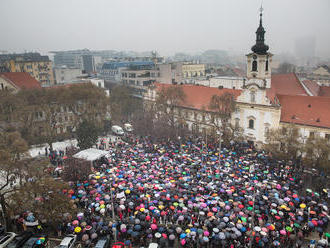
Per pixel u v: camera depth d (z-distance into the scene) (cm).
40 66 15812
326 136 6041
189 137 7512
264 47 6550
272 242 3481
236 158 5884
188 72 18838
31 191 3675
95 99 8262
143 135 8050
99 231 3622
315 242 3538
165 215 3906
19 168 3797
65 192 4316
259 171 5100
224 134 6988
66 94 7800
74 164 4972
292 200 4169
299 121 6406
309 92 8231
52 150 6975
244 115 7281
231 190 4319
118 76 18338
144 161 5666
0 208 4166
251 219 3569
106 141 7994
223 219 3669
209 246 3541
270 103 6638
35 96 7756
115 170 5188
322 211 3822
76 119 8406
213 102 7362
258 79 6794
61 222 3788
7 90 7944
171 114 8600
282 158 5650
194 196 4294
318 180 4844
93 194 4494
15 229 3925
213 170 5181
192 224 3706
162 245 3475
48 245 3559
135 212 3859
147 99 10650
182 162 5603
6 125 7488
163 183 4706
